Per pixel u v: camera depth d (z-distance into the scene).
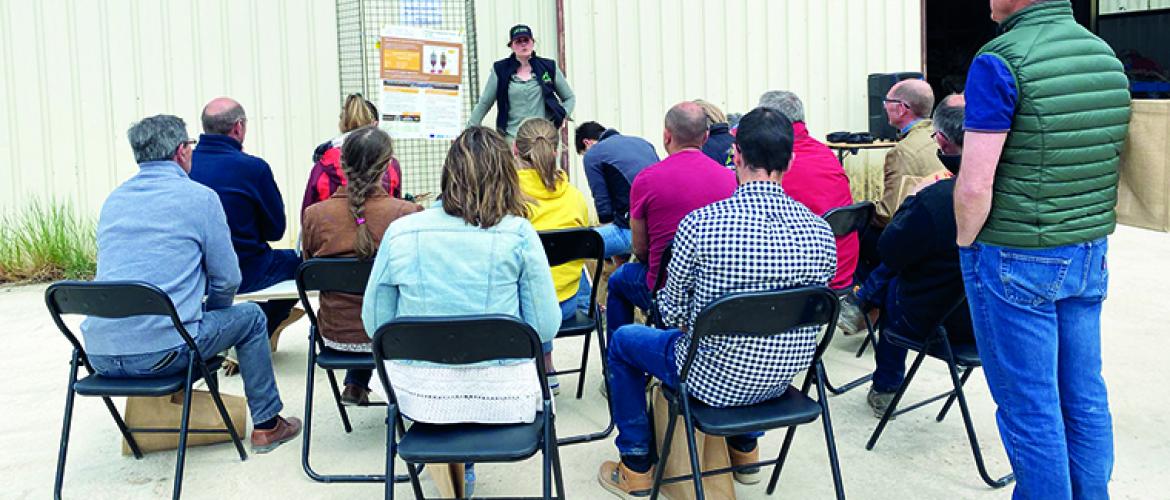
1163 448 3.28
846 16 7.23
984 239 2.41
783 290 2.40
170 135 3.19
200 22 6.37
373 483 3.18
